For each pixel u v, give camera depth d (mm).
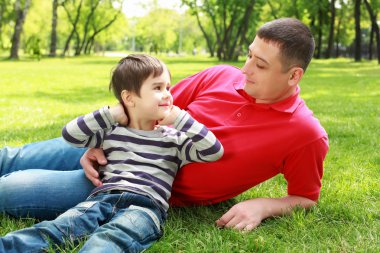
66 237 2467
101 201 2629
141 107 2773
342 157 4875
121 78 2787
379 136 6066
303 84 15547
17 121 7152
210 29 64188
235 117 2910
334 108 9156
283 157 2875
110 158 2828
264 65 2658
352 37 58625
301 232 2836
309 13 45125
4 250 2314
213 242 2668
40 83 14938
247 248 2648
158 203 2715
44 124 6824
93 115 2785
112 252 2283
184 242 2707
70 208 2838
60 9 55375
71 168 3182
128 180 2711
